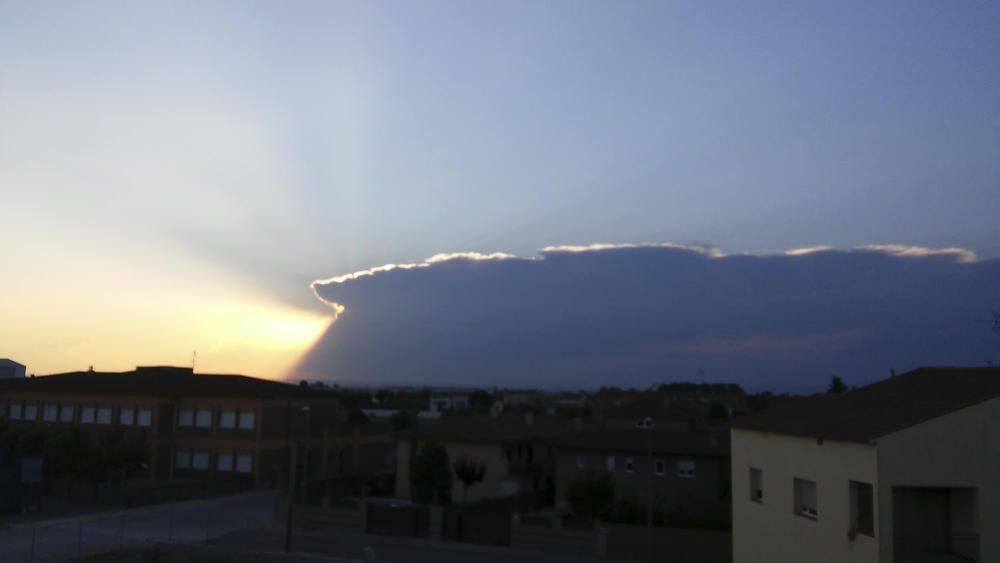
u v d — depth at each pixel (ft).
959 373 80.94
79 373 246.06
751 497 87.81
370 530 141.08
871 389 86.38
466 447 186.80
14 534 131.95
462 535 134.62
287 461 203.41
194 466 207.21
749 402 355.56
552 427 223.92
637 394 446.60
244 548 123.95
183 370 251.80
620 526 125.29
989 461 64.59
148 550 108.17
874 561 64.49
